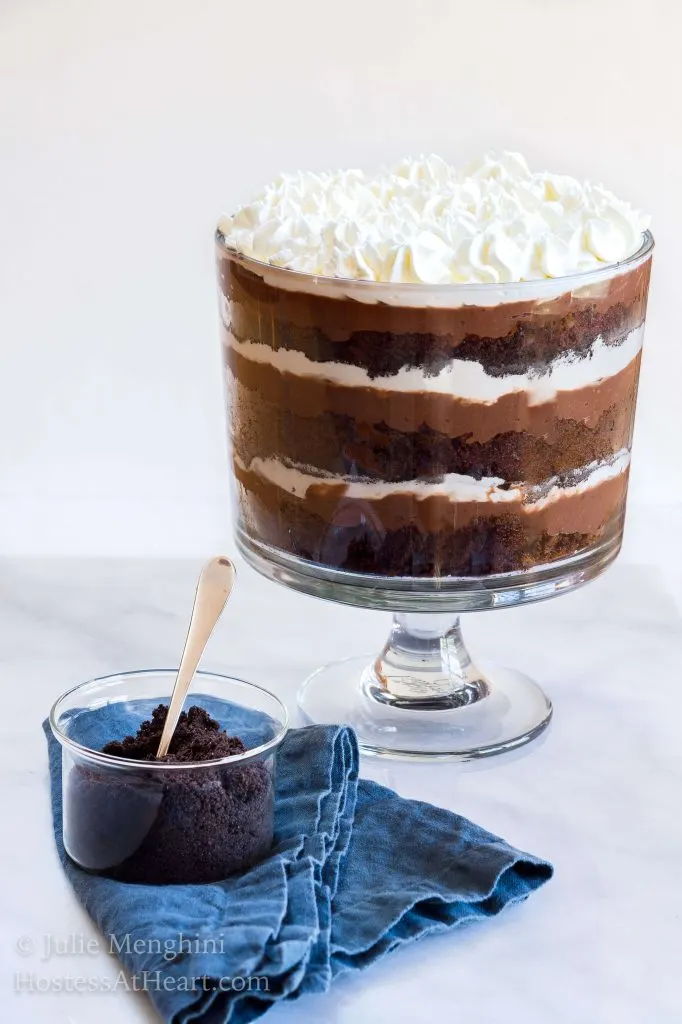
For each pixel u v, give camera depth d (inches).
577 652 62.1
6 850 53.2
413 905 50.6
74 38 68.9
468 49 69.4
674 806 55.2
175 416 73.6
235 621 63.7
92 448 74.0
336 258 53.2
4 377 72.9
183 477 74.5
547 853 53.4
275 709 53.5
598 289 53.1
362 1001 49.3
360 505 54.1
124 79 69.4
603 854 53.4
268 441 54.9
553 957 50.5
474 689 59.7
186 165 70.4
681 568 73.2
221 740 52.4
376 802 53.7
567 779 56.2
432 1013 49.0
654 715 59.0
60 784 54.7
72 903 51.6
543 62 69.6
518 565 54.7
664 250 71.2
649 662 61.6
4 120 69.7
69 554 74.9
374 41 69.3
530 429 53.5
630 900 52.1
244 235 55.7
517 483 53.8
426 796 55.5
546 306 52.5
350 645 62.5
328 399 53.4
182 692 52.6
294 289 52.8
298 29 69.0
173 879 51.1
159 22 68.8
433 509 53.8
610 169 70.6
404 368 52.6
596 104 69.9
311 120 70.1
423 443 53.2
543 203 56.4
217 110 69.8
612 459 55.4
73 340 72.5
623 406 55.2
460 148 70.6
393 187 58.2
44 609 63.7
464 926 51.2
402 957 50.4
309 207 57.0
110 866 51.4
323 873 51.4
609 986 49.8
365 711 59.0
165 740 52.4
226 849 51.2
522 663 61.5
